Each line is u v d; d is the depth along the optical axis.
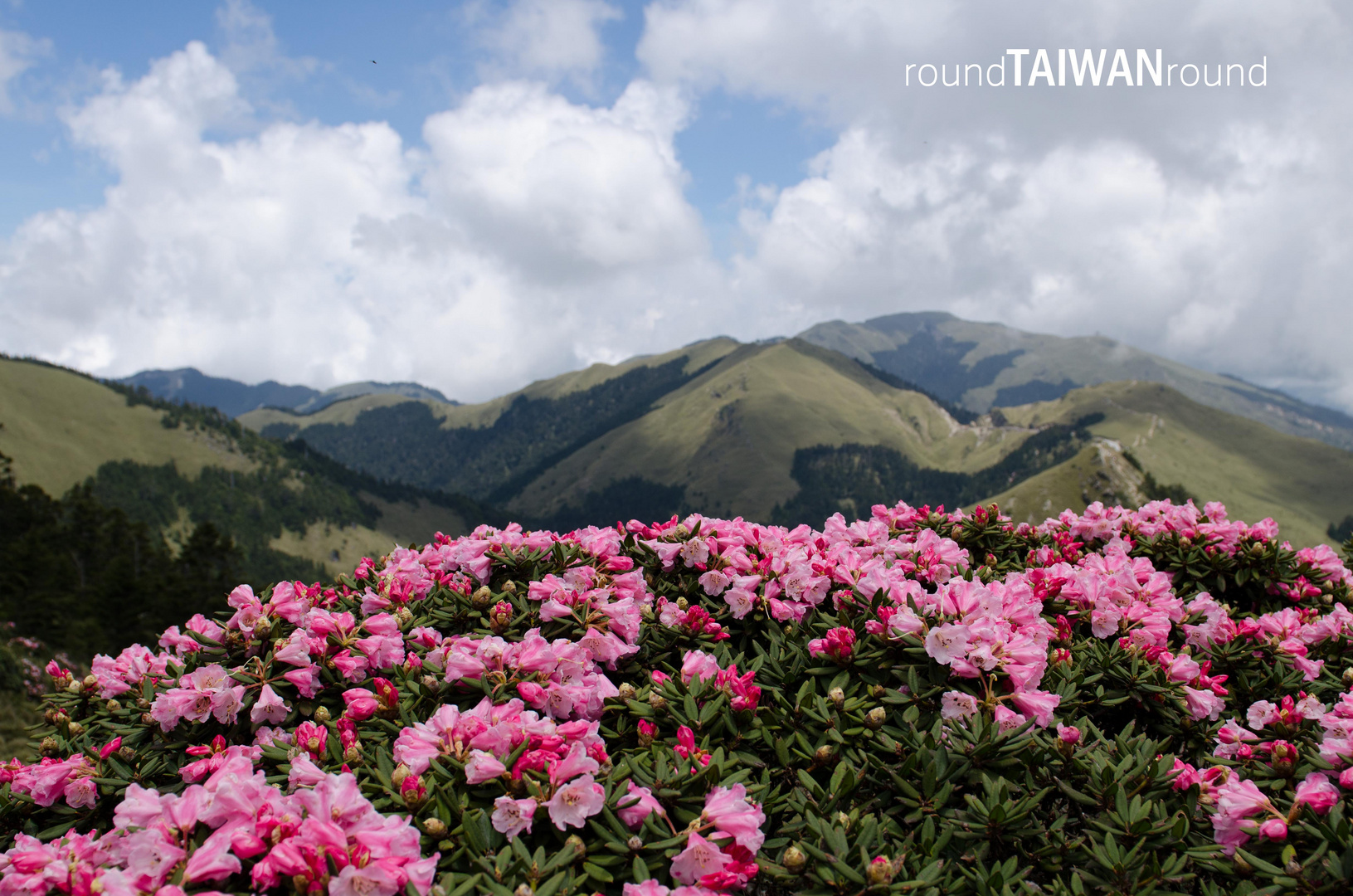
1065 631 4.91
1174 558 6.86
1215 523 7.23
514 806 3.14
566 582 5.18
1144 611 5.13
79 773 4.06
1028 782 3.64
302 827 2.89
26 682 20.67
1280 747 3.83
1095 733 4.06
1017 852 3.46
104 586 63.94
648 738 3.85
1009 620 4.70
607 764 3.53
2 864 3.06
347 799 3.03
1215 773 3.77
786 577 5.04
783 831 3.48
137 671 4.84
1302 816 3.45
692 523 5.86
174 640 5.10
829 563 5.20
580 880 3.00
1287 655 5.08
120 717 4.62
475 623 5.12
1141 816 3.44
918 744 3.80
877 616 4.54
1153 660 4.68
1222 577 6.64
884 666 4.30
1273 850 3.39
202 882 2.89
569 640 4.60
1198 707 4.30
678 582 5.61
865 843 3.24
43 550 66.19
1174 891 3.26
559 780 3.27
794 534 6.09
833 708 4.05
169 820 3.14
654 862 3.14
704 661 4.27
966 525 7.00
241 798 3.07
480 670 4.13
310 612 4.65
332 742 3.81
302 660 4.35
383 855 2.87
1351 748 3.70
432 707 4.25
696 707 4.01
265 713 4.23
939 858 3.37
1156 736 4.48
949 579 5.60
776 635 4.93
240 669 4.43
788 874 3.12
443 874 3.00
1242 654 5.06
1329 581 6.71
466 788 3.41
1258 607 6.70
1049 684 4.46
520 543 5.88
